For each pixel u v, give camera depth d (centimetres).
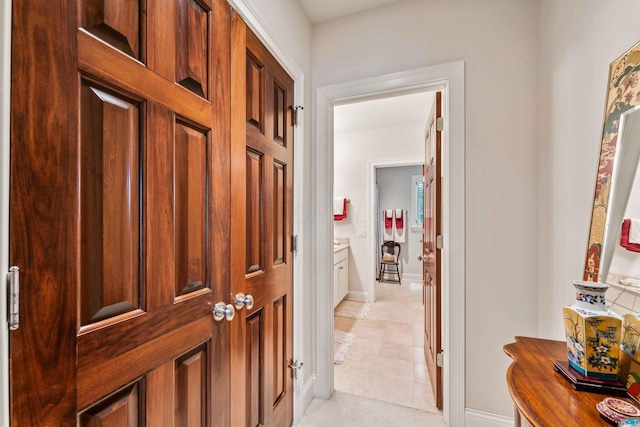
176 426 82
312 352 185
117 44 65
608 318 70
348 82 180
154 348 75
